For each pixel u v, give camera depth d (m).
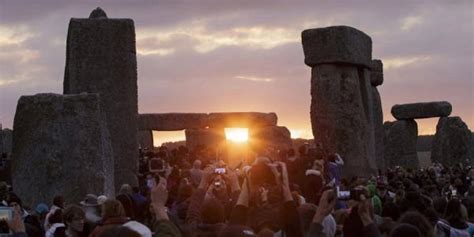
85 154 19.08
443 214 13.52
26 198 19.00
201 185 11.41
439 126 49.69
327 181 20.23
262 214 10.32
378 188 18.38
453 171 31.47
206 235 10.53
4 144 35.91
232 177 12.18
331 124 29.59
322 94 29.72
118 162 23.94
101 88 24.02
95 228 10.40
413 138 49.44
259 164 10.32
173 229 9.21
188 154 26.56
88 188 18.91
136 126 24.17
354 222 9.93
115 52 24.11
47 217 13.06
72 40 24.03
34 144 19.17
